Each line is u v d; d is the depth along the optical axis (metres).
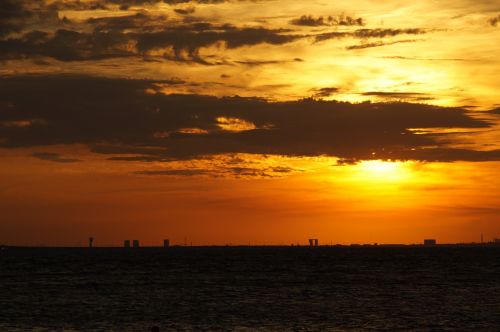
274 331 108.62
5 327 112.88
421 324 115.62
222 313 131.25
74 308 140.12
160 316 126.88
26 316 127.31
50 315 128.62
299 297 162.88
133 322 118.88
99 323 117.50
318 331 108.44
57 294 172.50
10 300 157.38
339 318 123.38
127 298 161.38
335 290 182.50
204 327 113.00
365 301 153.00
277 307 141.50
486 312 131.25
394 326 113.44
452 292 175.25
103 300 156.75
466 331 108.62
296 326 113.69
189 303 149.50
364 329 110.31
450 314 128.38
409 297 161.88
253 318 123.94
